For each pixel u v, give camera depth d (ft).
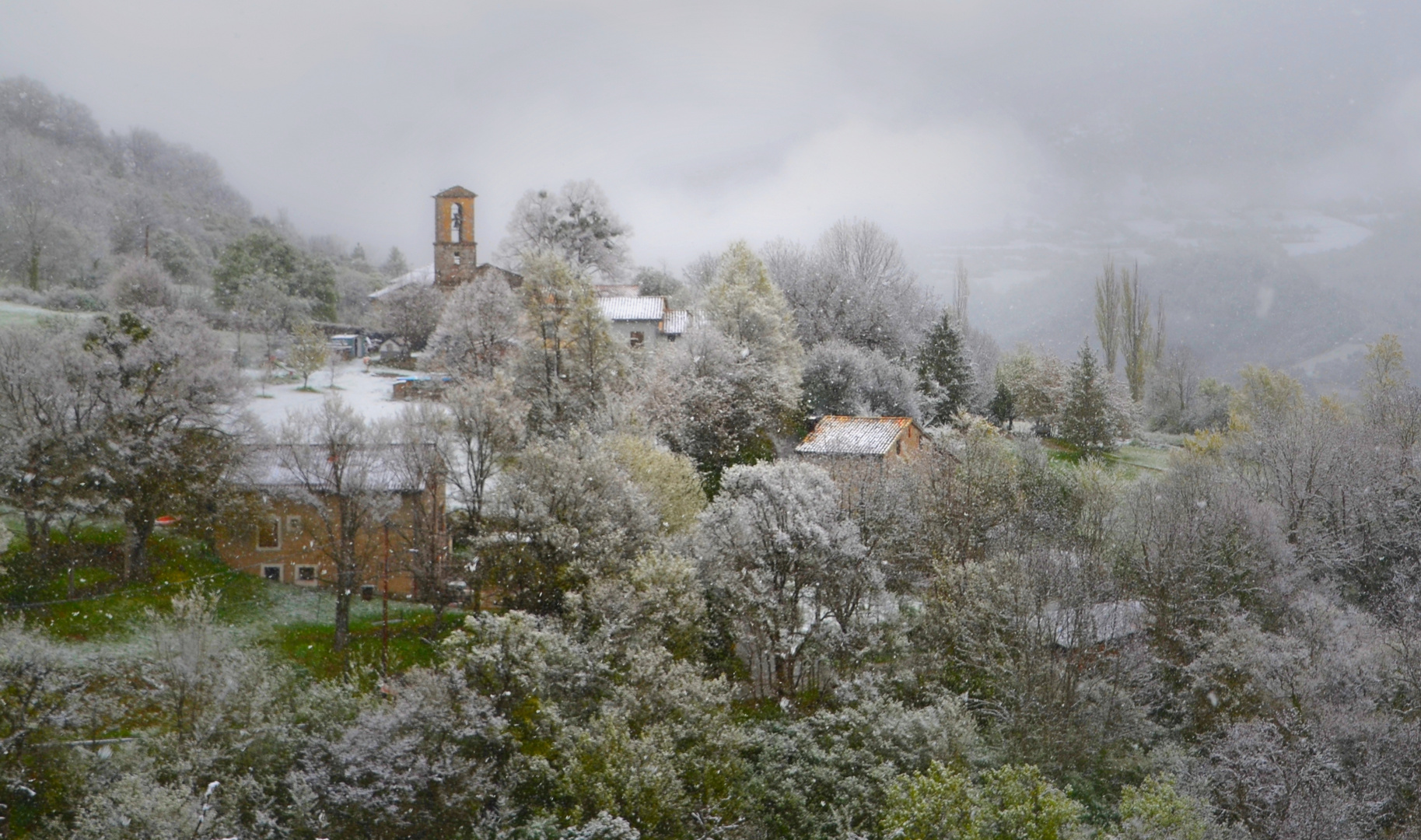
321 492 158.71
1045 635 144.15
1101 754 133.80
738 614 149.07
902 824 105.40
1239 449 240.32
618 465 168.35
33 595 150.30
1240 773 126.62
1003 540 179.22
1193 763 131.13
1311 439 213.66
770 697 145.79
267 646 147.84
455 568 166.30
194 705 118.01
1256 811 123.95
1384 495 202.59
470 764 110.11
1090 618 148.66
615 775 108.47
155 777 108.47
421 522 164.76
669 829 109.91
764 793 119.55
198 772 109.40
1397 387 286.05
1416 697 140.87
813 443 204.23
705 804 114.11
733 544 150.20
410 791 105.09
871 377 266.77
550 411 203.82
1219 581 172.45
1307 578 180.45
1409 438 240.12
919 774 108.68
